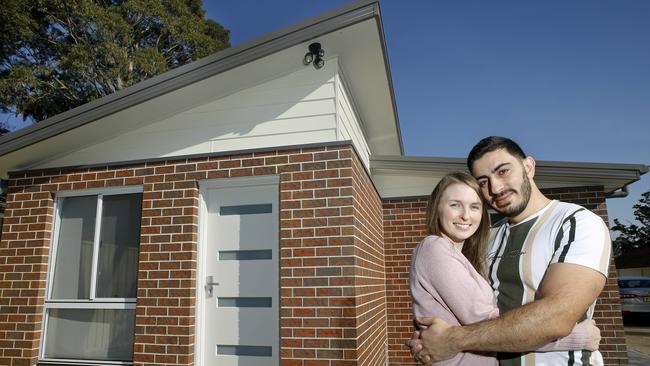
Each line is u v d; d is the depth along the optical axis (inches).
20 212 213.5
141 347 181.3
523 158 78.8
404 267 283.7
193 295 183.5
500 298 73.2
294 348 166.9
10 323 201.2
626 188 268.1
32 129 193.5
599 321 241.9
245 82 195.0
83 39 580.4
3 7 527.5
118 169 204.4
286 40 170.9
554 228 69.9
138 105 188.2
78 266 206.7
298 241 175.2
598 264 61.9
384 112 261.1
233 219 192.7
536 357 64.7
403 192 293.0
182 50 682.2
